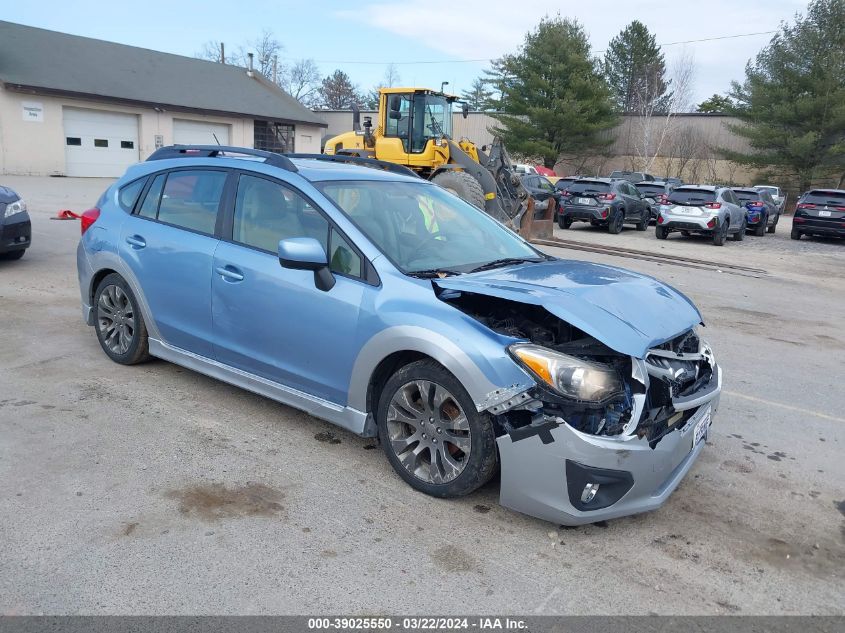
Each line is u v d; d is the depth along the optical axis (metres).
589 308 3.31
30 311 6.81
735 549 3.31
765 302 10.20
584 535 3.34
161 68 37.06
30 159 29.44
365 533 3.24
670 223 19.50
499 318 3.71
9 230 8.69
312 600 2.75
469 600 2.80
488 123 53.19
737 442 4.66
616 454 3.08
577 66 45.72
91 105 31.02
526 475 3.21
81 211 15.73
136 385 4.96
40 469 3.67
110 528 3.17
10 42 31.33
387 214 4.22
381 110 16.11
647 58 69.62
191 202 4.73
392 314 3.56
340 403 3.90
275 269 4.09
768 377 6.24
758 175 43.78
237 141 38.03
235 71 42.09
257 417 4.53
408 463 3.66
